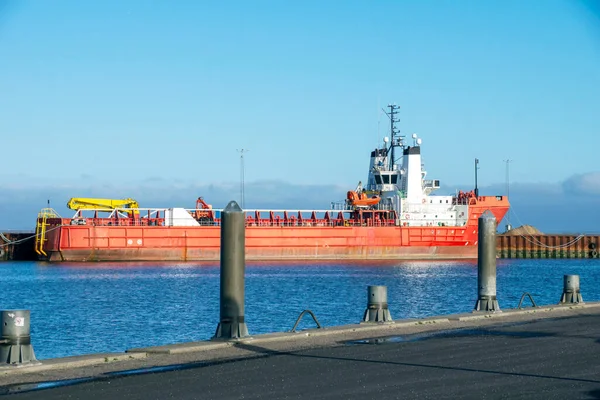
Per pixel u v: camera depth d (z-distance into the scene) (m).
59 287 92.38
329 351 24.19
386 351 24.08
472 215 149.12
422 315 61.66
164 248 136.75
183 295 81.31
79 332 51.59
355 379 19.12
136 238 136.12
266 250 141.50
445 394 17.19
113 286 93.19
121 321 58.12
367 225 147.38
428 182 152.00
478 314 35.09
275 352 24.12
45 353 42.62
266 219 145.38
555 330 29.80
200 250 138.00
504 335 28.27
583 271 137.62
